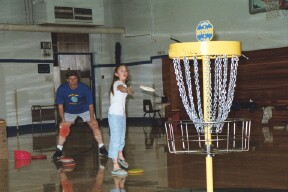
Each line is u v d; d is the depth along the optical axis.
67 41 17.75
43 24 15.71
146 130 13.80
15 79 16.19
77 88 8.04
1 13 15.91
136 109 17.39
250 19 13.48
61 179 6.30
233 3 13.88
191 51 2.78
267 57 13.16
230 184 5.39
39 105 16.56
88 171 6.85
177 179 5.88
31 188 5.76
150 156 8.12
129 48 17.50
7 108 15.99
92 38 18.17
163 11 16.05
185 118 14.72
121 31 17.42
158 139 11.00
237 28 13.85
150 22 16.53
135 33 17.17
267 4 12.78
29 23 16.31
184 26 15.34
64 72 17.72
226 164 6.89
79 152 9.29
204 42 2.75
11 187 5.88
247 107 13.04
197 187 5.31
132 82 17.42
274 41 12.94
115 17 17.95
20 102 16.30
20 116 16.30
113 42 18.23
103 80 18.27
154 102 16.55
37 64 16.70
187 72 2.82
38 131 15.74
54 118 16.97
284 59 12.75
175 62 2.86
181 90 2.87
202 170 6.47
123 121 6.40
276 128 11.73
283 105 12.55
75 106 8.10
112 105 6.27
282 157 7.29
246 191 4.97
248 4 13.48
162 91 16.27
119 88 6.14
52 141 12.00
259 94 13.41
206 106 2.85
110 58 18.33
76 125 17.09
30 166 7.64
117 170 6.40
